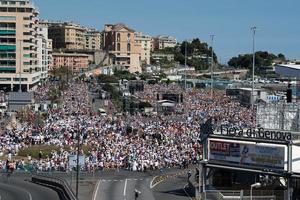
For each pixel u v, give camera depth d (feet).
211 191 211.00
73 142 339.98
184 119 498.28
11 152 320.91
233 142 214.69
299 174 196.44
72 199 211.20
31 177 274.77
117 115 524.93
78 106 610.24
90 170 296.30
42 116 476.95
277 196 201.05
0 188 251.39
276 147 201.57
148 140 353.51
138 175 287.69
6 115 487.61
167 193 240.73
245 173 221.87
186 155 322.14
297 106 235.61
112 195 235.40
